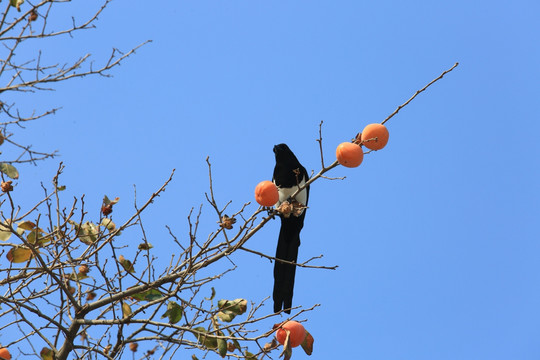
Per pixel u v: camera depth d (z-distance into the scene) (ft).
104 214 34.42
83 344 33.96
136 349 34.40
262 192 30.86
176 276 33.12
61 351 32.86
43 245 34.32
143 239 33.09
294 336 29.19
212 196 31.91
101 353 31.50
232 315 31.27
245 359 30.40
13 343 32.83
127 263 33.60
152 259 32.83
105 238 34.58
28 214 34.96
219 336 30.01
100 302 32.99
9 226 31.22
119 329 32.60
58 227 32.65
